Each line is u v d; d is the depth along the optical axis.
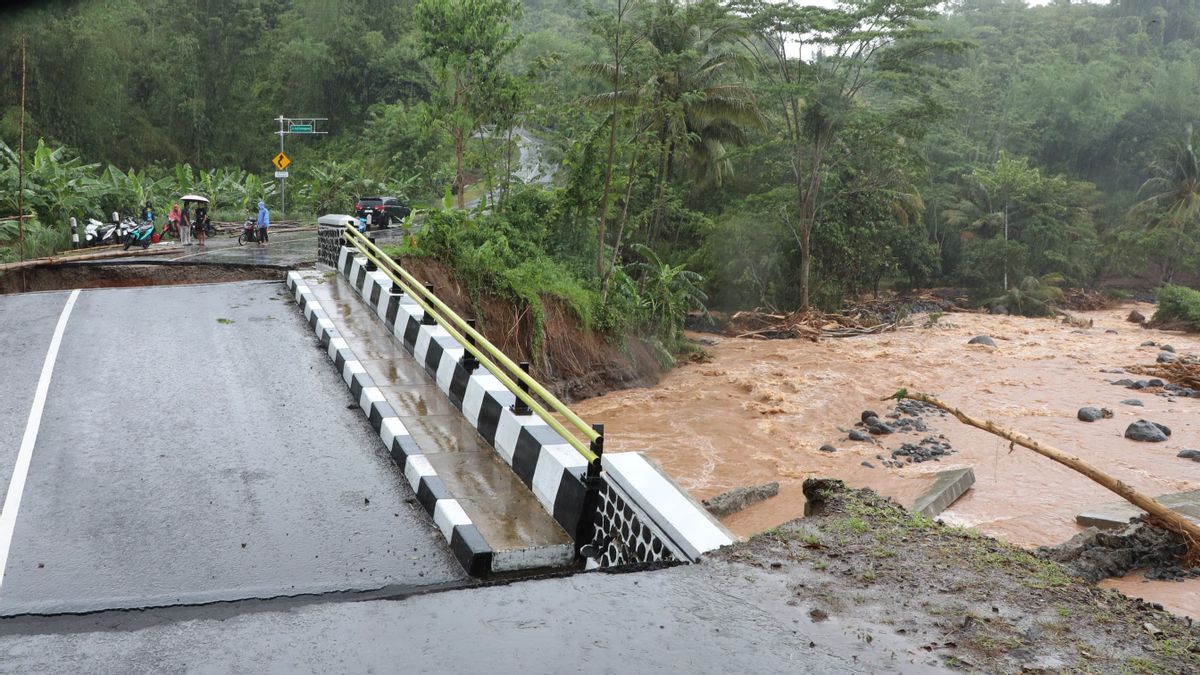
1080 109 76.81
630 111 28.53
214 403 10.12
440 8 26.89
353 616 4.64
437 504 7.28
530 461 7.74
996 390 28.17
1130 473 19.53
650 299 30.59
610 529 6.48
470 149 30.45
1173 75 76.31
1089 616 4.50
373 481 8.14
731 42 42.59
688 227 46.69
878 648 4.22
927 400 9.59
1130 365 32.53
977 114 77.88
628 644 4.30
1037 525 15.77
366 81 76.62
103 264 19.56
